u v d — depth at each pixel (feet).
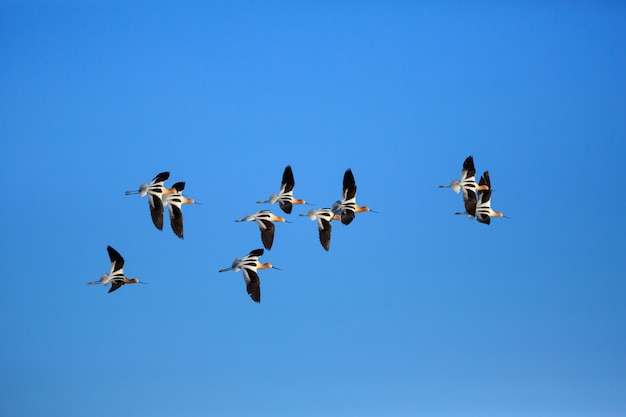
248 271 165.68
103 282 166.30
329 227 173.88
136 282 168.96
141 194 165.17
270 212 173.06
